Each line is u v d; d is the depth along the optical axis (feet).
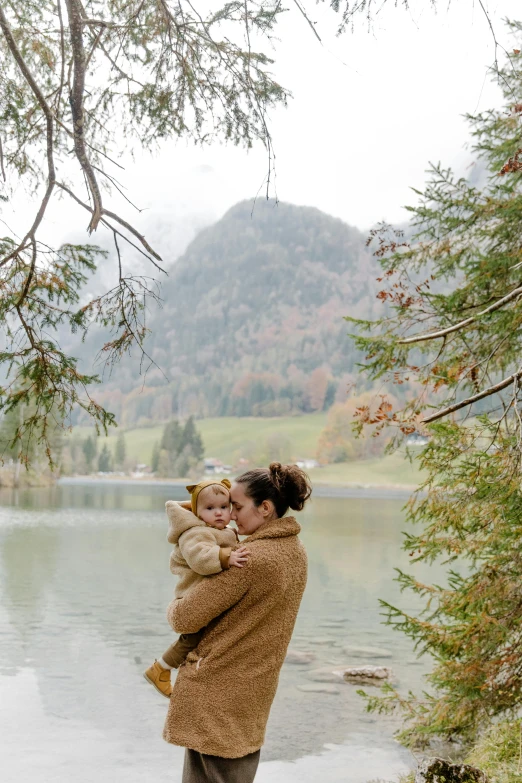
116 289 12.91
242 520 9.46
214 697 8.67
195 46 13.39
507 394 16.12
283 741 19.13
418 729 17.98
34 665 25.96
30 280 12.54
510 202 18.48
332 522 131.23
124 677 24.71
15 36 14.47
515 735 16.11
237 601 8.82
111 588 46.37
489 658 15.96
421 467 15.52
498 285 18.69
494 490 14.39
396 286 18.66
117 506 165.07
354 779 16.28
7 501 165.99
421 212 19.76
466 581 16.78
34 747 17.60
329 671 26.96
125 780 15.62
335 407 488.85
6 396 12.96
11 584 47.09
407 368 17.61
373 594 47.50
